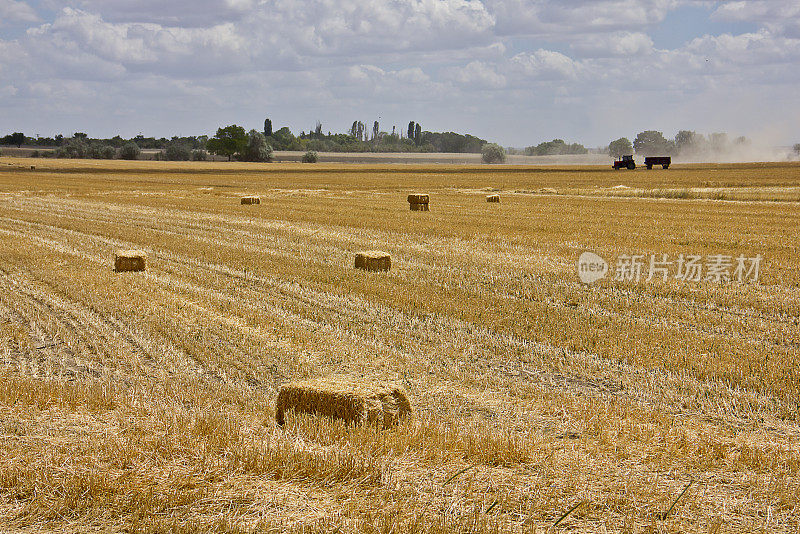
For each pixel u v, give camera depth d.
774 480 7.81
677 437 9.13
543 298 19.05
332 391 9.11
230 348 13.82
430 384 11.79
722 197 57.66
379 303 18.03
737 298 19.02
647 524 6.66
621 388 11.92
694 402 11.16
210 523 6.31
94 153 195.25
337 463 7.43
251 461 7.48
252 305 17.75
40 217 40.19
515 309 17.39
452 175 105.19
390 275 22.11
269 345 14.09
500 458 8.01
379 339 14.70
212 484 7.05
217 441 8.07
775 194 58.75
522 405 10.73
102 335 14.79
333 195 61.28
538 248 28.27
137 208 46.25
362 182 85.31
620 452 8.53
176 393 10.83
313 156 192.12
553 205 49.78
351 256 26.19
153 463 7.51
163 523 6.30
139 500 6.65
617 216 41.41
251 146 189.38
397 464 7.70
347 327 15.67
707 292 19.73
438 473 7.55
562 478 7.59
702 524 6.71
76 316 16.42
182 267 23.58
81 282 20.34
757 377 12.23
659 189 66.12
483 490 7.18
